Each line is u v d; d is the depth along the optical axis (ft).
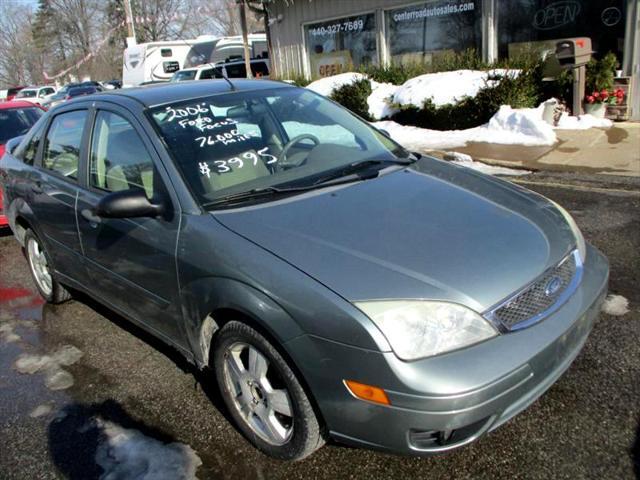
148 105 10.94
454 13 37.14
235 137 10.77
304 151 11.15
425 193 9.73
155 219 9.71
